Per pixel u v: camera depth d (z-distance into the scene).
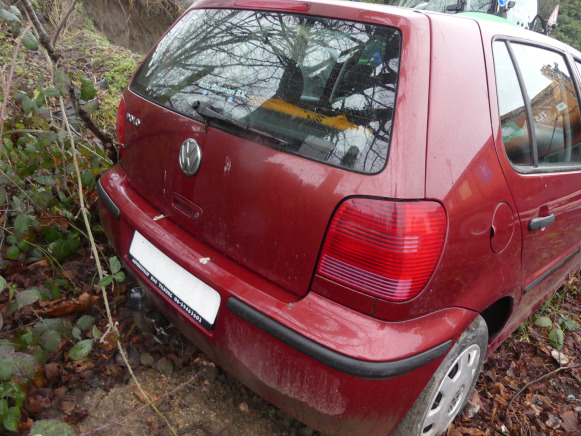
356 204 1.43
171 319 1.97
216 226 1.75
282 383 1.55
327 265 1.49
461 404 2.09
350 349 1.42
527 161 2.06
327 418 1.54
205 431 1.96
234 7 2.01
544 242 2.28
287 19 1.81
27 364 1.61
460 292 1.67
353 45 1.63
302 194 1.52
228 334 1.64
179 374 2.19
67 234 2.74
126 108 2.26
